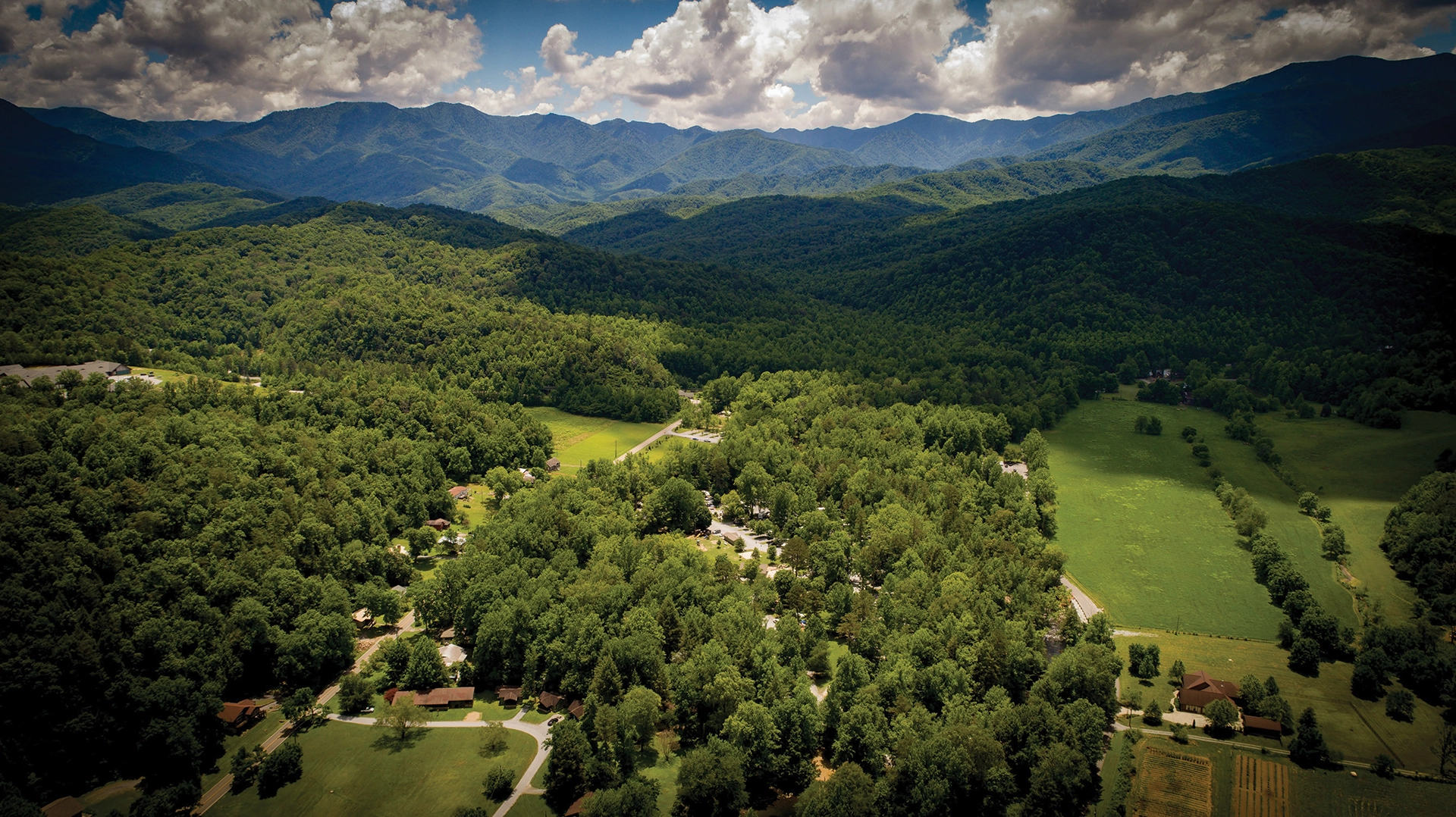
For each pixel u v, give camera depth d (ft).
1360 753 488.44
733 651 530.68
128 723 480.64
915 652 535.60
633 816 416.46
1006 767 453.58
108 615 513.04
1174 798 454.81
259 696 548.72
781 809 451.12
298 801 449.48
